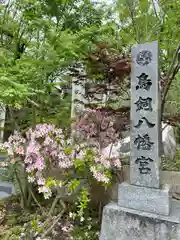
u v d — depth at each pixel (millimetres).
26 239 2256
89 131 2660
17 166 2822
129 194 2123
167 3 3260
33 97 3104
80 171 2496
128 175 2717
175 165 3348
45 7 2996
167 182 2826
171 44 3453
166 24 3387
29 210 2906
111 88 2703
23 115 3229
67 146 2508
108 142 2582
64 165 2381
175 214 1979
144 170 2119
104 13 3484
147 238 1903
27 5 3213
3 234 2355
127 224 2000
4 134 3525
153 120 2131
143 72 2209
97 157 2414
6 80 2291
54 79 3230
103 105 2875
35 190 3186
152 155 2100
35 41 3236
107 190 2838
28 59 2615
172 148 4035
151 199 2020
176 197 2633
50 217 2518
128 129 2576
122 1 3289
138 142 2178
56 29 2857
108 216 2096
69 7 3193
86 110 2729
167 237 1828
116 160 2484
